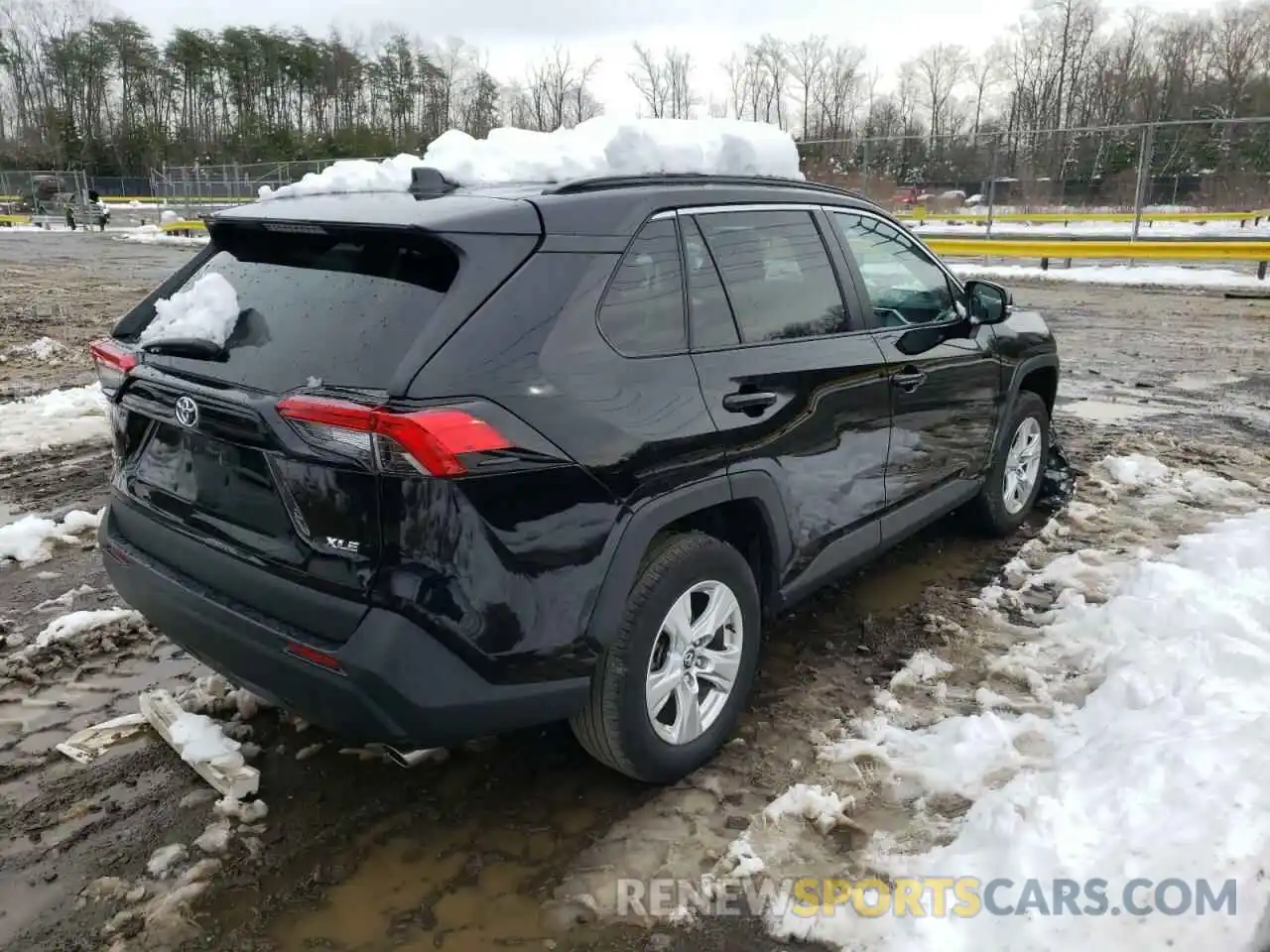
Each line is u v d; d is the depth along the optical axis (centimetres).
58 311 1438
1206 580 411
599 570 256
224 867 266
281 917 248
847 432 348
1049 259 2083
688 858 270
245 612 255
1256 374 935
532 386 245
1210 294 1570
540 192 273
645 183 300
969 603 428
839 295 359
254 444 245
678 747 293
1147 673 334
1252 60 5553
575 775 308
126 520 303
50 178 4416
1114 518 529
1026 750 312
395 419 222
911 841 273
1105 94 5519
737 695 315
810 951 237
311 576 242
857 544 366
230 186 3428
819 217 363
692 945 239
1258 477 596
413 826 284
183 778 308
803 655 386
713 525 318
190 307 277
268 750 321
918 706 346
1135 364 992
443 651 234
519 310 249
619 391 264
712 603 299
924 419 397
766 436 307
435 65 7812
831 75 6012
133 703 353
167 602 276
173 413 270
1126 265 1950
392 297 251
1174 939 214
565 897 255
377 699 233
